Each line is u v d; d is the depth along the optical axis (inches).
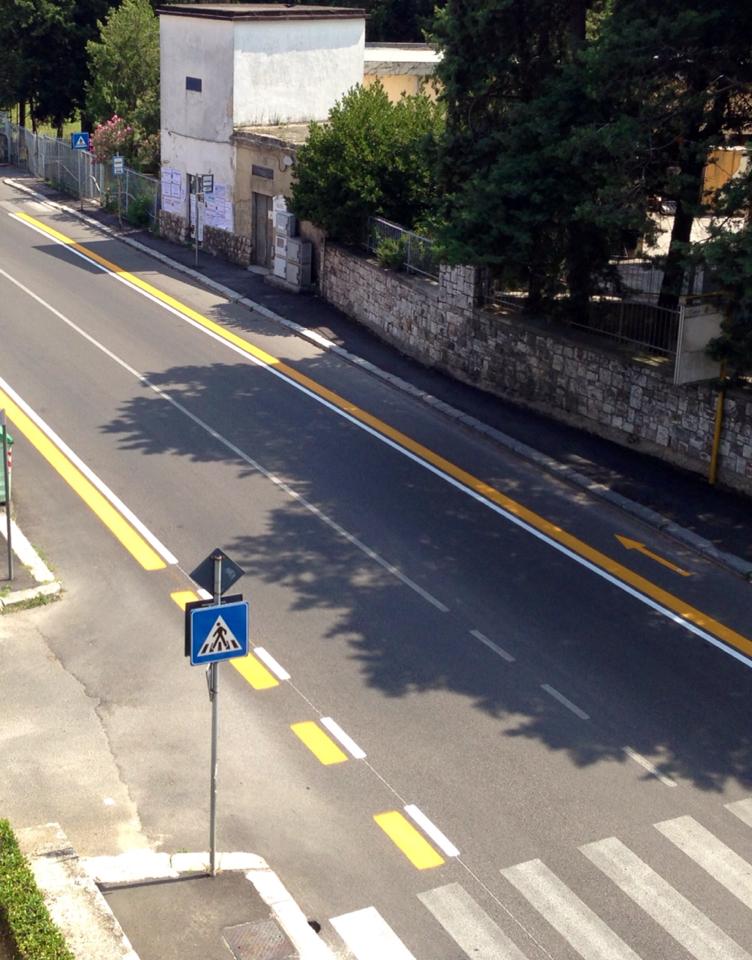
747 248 647.8
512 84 884.6
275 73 1348.4
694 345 753.6
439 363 996.6
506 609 604.1
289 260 1215.6
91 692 521.3
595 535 701.3
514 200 817.5
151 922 378.6
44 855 399.5
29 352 996.6
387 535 686.5
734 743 496.1
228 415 873.5
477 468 798.5
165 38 1414.9
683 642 579.5
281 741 487.5
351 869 414.3
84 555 650.8
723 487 762.2
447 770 470.9
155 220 1491.1
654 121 748.6
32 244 1412.4
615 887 407.8
